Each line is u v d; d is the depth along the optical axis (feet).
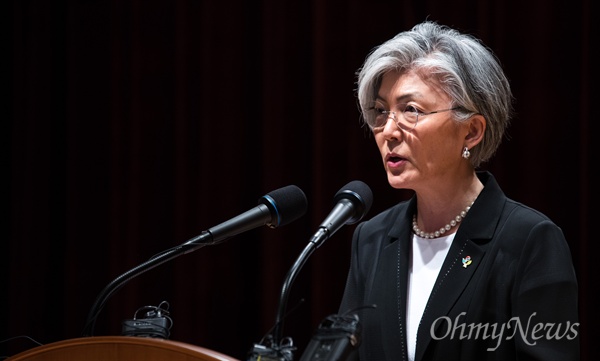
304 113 41.06
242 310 42.11
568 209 36.40
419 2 39.19
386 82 21.33
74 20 44.83
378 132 21.49
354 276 23.39
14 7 45.83
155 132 43.62
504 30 37.35
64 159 45.34
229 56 42.29
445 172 21.21
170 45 43.70
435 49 21.24
